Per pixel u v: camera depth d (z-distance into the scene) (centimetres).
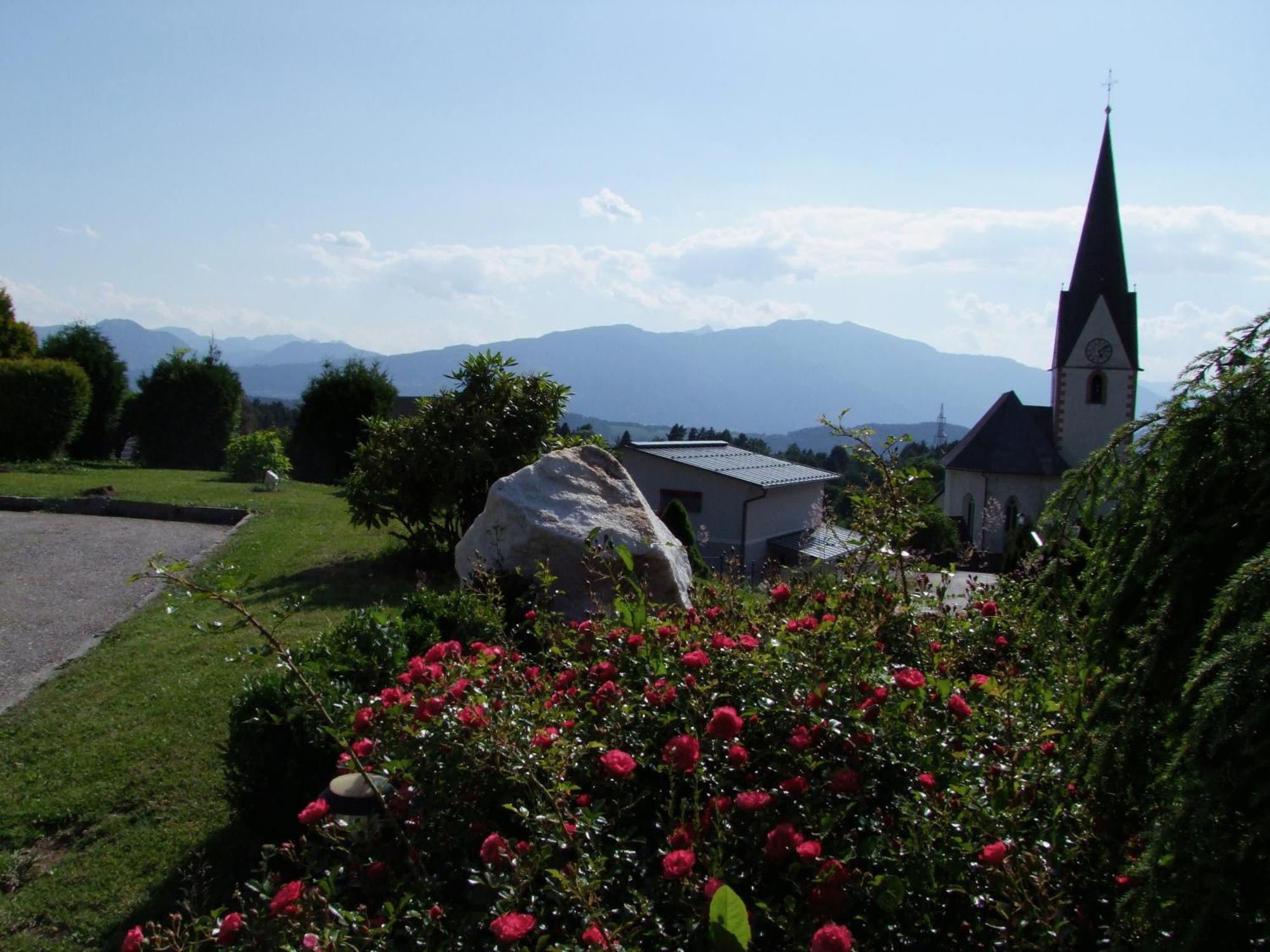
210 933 263
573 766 300
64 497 1703
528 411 1134
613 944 223
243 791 475
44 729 643
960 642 445
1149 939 215
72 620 941
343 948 233
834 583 473
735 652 350
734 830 275
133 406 2900
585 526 763
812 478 2861
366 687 489
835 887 242
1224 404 249
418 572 850
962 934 248
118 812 524
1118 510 281
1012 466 3934
